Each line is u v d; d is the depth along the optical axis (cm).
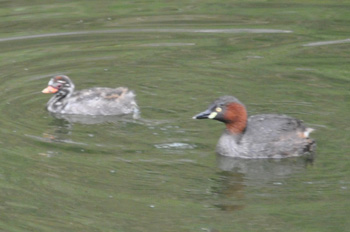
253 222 1109
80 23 2248
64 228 1094
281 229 1085
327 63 1880
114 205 1168
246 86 1727
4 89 1727
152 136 1470
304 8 2405
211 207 1159
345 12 2344
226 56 1944
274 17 2303
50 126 1533
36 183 1246
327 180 1258
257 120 1434
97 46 2041
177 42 2070
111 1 2534
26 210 1152
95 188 1227
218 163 1346
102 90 1669
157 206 1163
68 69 1864
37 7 2436
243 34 2139
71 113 1620
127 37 2117
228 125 1412
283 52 1972
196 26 2212
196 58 1930
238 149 1383
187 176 1282
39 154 1371
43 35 2133
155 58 1938
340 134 1449
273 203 1172
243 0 2525
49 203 1176
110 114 1620
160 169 1310
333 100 1628
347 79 1759
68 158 1353
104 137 1467
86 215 1134
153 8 2428
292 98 1645
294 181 1259
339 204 1161
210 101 1644
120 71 1848
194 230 1087
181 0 2538
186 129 1505
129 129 1510
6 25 2219
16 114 1587
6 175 1279
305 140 1397
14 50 2006
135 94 1691
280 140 1395
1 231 1083
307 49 1995
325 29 2169
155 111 1600
